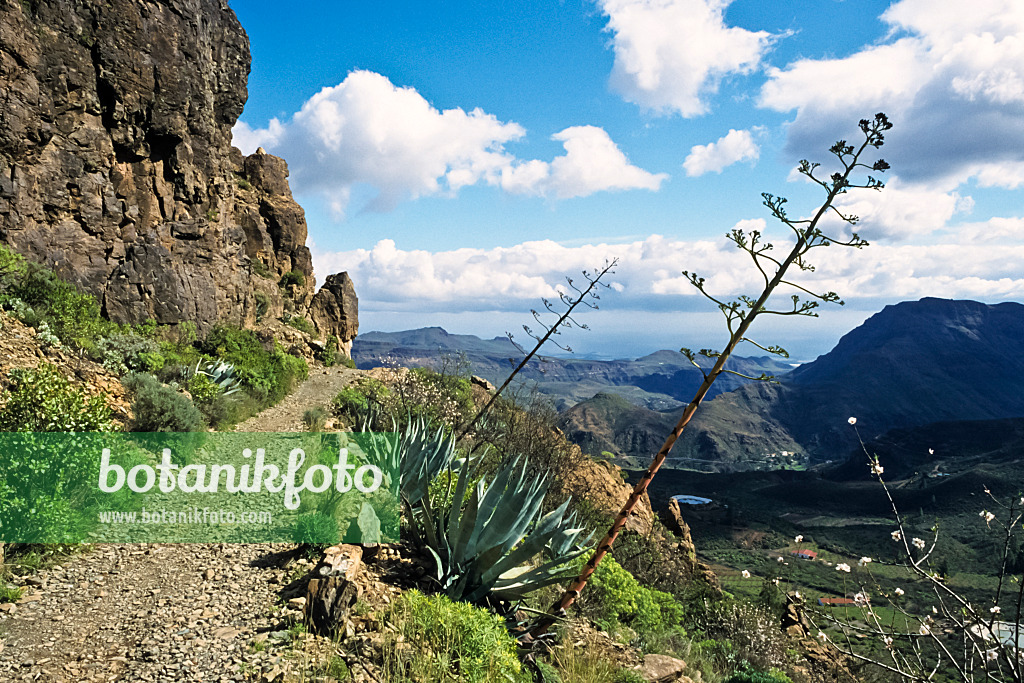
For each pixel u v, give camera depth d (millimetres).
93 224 17766
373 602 4617
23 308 11531
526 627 5094
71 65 17453
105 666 3666
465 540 5277
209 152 23844
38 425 6254
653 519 14289
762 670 8266
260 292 31031
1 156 15148
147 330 17719
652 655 5789
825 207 3170
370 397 16453
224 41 26656
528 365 9391
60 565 5273
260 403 16547
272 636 4078
